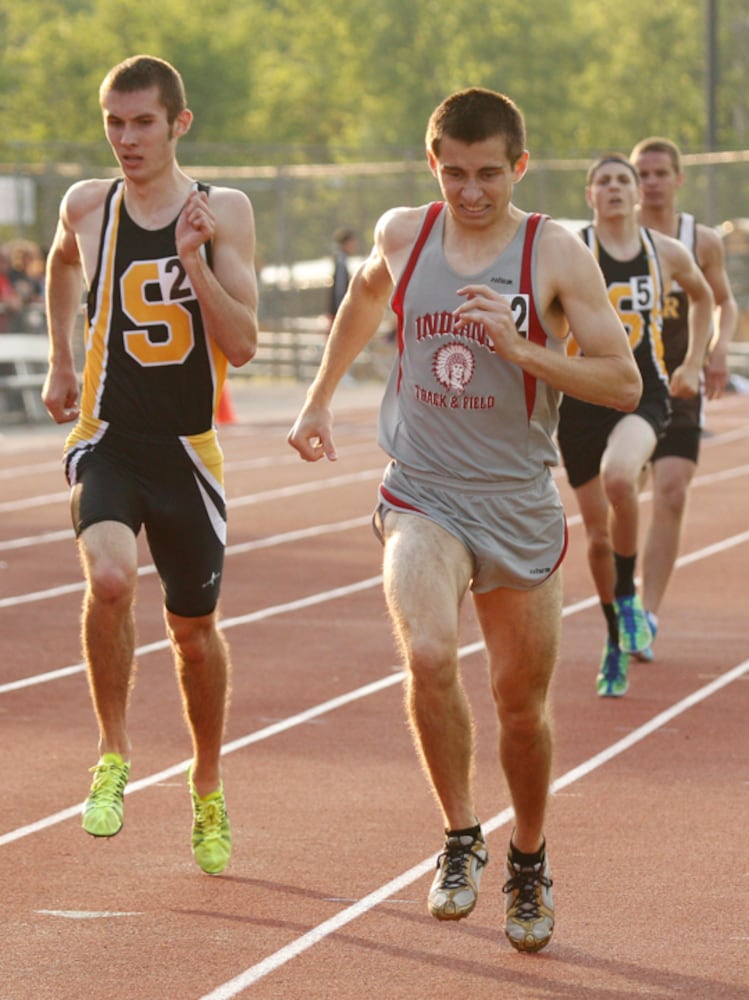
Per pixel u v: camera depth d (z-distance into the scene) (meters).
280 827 16.19
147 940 13.17
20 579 30.58
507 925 12.89
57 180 74.06
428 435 12.83
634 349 22.14
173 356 14.56
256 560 32.69
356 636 25.59
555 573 12.88
